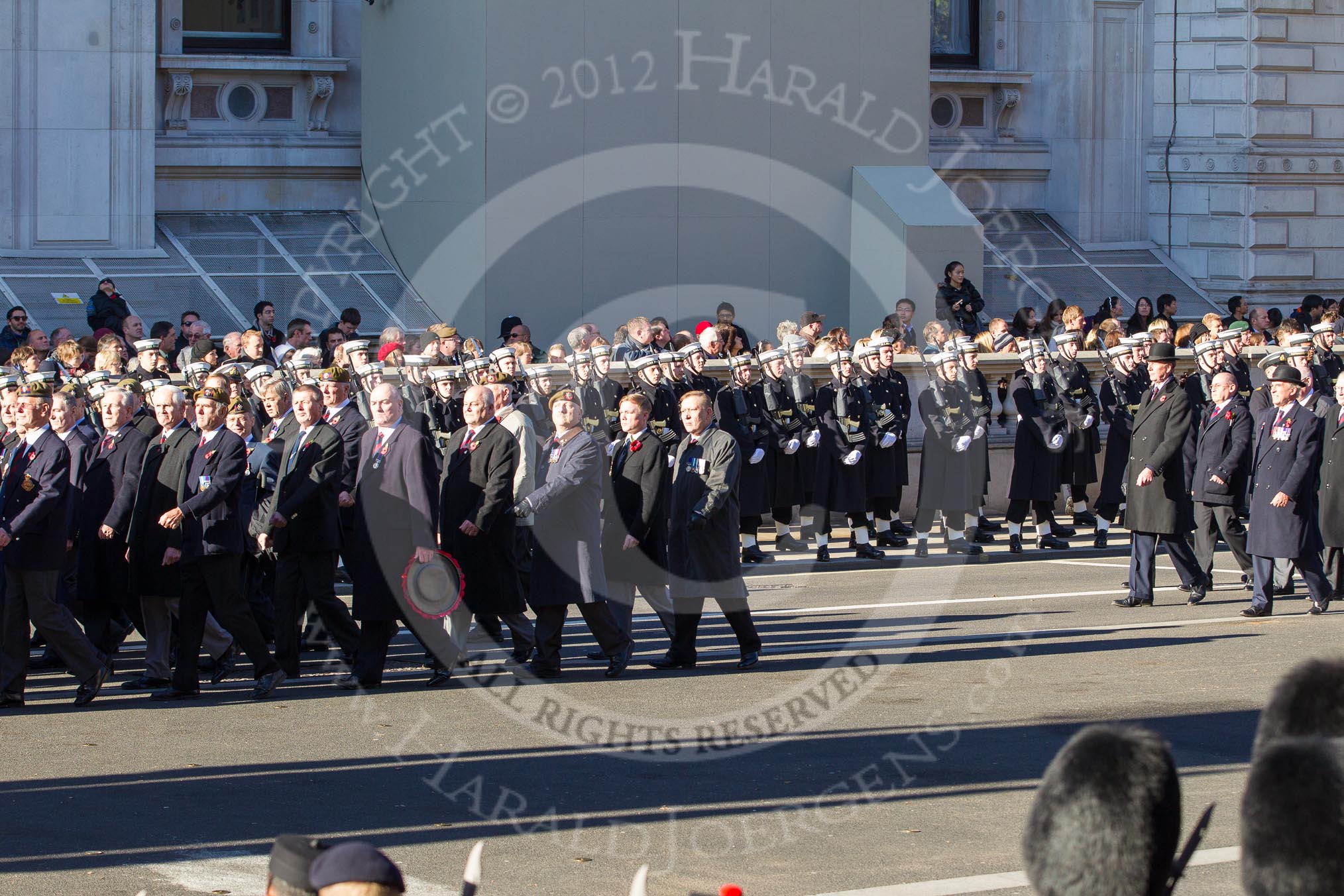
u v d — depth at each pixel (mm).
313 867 8359
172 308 56812
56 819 19422
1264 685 27031
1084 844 7668
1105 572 41656
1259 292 74875
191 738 23828
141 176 59594
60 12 58125
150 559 27234
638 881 9352
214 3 63469
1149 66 76625
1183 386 47406
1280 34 74125
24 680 26281
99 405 32531
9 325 47000
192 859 17828
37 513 25547
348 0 64750
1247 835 7469
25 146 57938
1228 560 44688
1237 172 74250
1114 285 74688
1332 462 36000
